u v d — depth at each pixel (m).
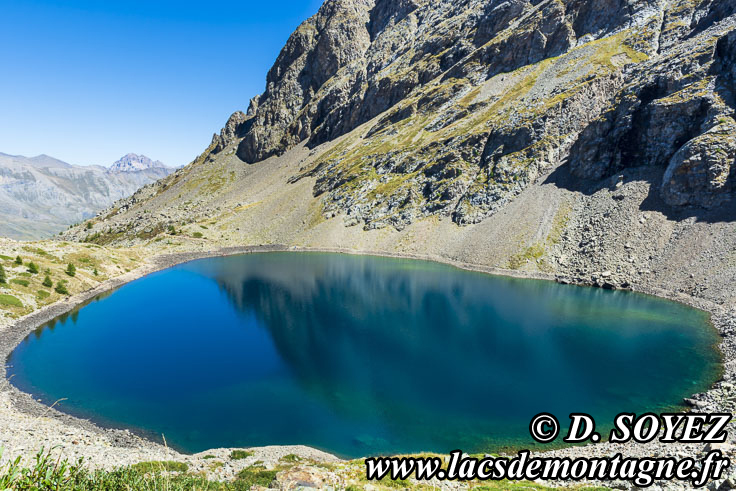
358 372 55.09
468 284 107.50
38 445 29.31
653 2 182.25
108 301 98.31
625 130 122.69
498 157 160.38
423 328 72.62
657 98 119.00
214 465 29.69
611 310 80.50
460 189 164.75
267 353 62.88
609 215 114.00
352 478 23.84
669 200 103.69
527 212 134.88
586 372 52.84
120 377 54.69
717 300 76.44
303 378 53.66
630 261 100.56
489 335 68.31
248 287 110.25
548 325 72.56
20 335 71.75
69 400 47.88
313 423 42.75
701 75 112.38
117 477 11.23
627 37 174.75
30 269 97.06
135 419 43.62
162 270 141.00
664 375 50.78
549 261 115.44
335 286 108.12
